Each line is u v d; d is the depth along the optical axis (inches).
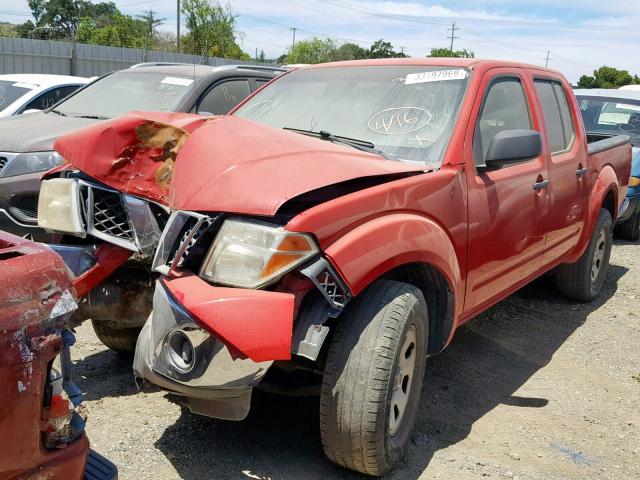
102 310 150.8
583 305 251.6
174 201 124.2
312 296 114.0
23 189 223.9
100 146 141.4
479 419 156.3
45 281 73.8
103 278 145.6
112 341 167.8
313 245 110.4
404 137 153.6
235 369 108.0
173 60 1050.1
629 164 272.2
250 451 133.0
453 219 141.9
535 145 149.6
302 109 171.9
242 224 112.0
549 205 188.2
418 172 137.0
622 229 382.3
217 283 111.5
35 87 375.9
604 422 160.9
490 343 207.2
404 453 130.9
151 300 152.4
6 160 227.0
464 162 148.6
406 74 170.4
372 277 116.5
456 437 146.5
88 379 161.2
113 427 139.4
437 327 143.1
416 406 133.6
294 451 134.0
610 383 184.2
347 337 117.1
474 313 163.6
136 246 144.7
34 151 227.9
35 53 906.1
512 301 249.9
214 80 279.0
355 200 118.2
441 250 133.1
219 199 114.3
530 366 191.9
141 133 143.0
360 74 177.3
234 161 119.9
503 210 160.9
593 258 242.8
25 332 69.2
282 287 111.0
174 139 143.6
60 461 74.9
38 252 77.8
